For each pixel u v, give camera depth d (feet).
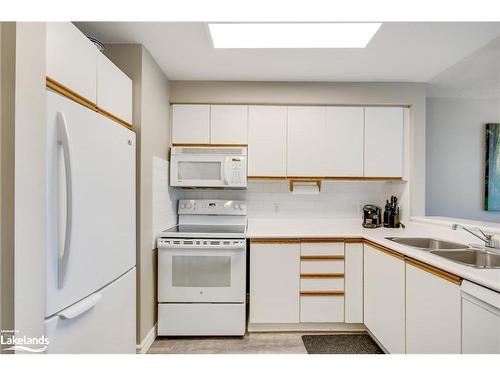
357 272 7.52
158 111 7.38
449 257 5.33
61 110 3.32
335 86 8.42
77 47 3.95
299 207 9.47
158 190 7.43
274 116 8.49
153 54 6.77
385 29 5.60
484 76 8.11
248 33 5.80
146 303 6.61
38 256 2.97
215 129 8.45
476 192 10.02
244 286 7.30
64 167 3.30
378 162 8.49
